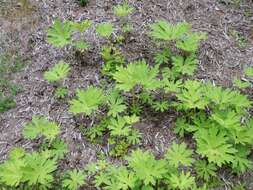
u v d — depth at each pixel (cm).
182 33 141
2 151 130
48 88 143
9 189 120
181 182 114
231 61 147
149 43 151
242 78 143
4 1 165
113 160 125
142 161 115
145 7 162
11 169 118
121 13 148
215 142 120
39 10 164
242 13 162
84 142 130
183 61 140
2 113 138
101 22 158
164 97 138
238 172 122
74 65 148
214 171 122
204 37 145
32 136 125
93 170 121
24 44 155
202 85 137
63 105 139
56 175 123
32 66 149
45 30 158
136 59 147
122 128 129
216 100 128
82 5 164
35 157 121
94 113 135
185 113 133
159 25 143
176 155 119
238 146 124
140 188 116
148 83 130
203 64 146
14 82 145
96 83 142
